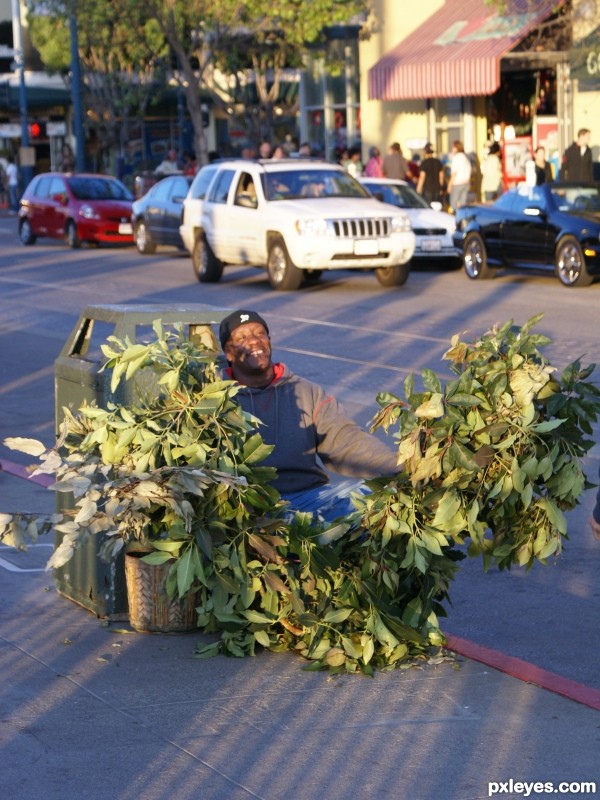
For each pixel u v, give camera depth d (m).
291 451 6.00
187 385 5.68
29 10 47.53
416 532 5.41
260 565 5.59
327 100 36.62
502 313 17.19
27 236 31.62
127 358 5.64
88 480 5.40
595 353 13.78
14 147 56.56
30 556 7.34
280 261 20.34
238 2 32.09
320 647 5.54
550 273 20.83
